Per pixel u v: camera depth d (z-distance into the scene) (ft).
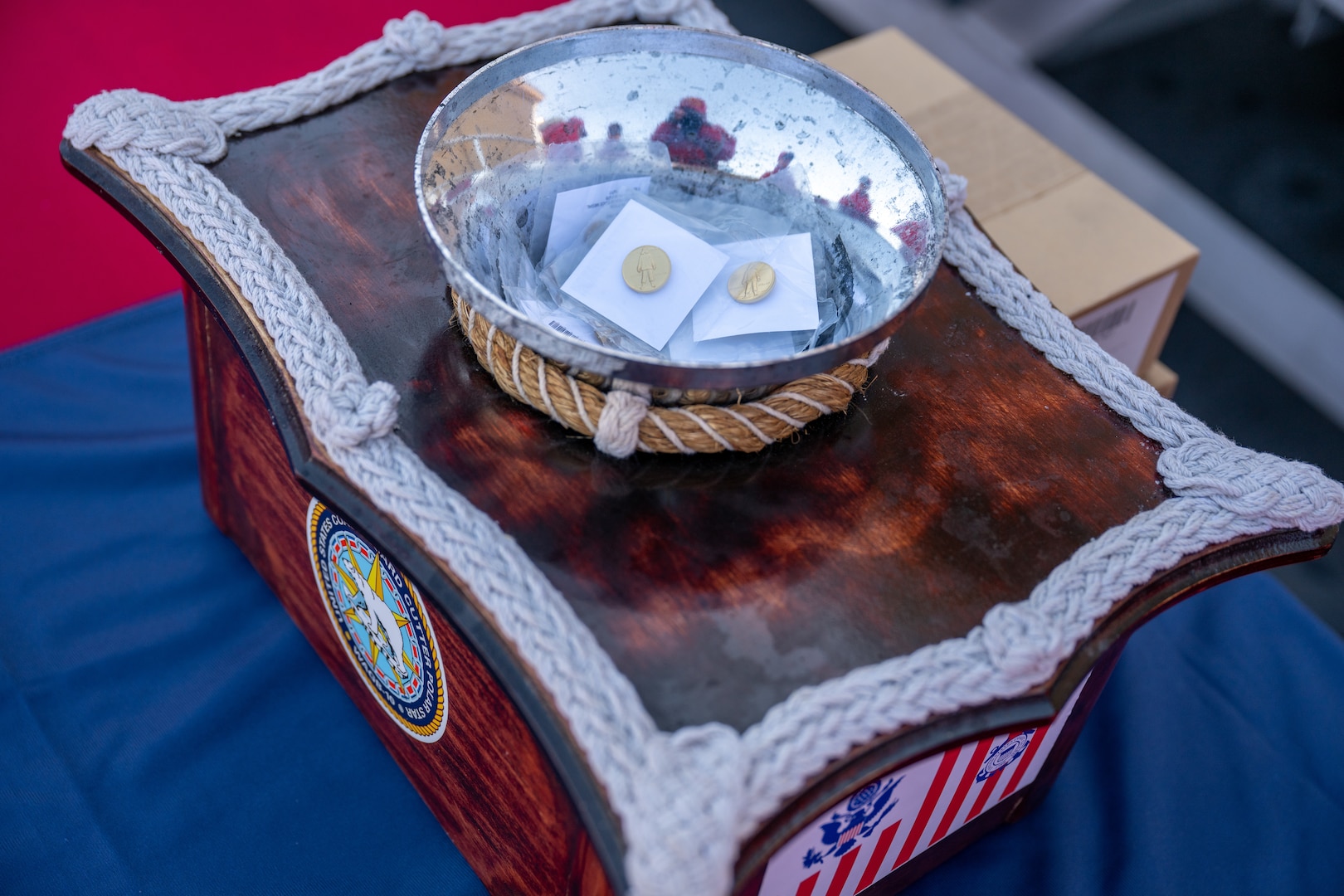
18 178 3.96
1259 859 3.10
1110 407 2.84
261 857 3.01
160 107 2.97
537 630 2.52
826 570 2.64
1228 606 3.42
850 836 2.74
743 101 2.90
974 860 3.10
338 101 3.10
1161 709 3.27
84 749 3.09
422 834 3.07
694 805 2.37
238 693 3.18
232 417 3.09
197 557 3.35
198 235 2.85
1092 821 3.14
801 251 2.85
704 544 2.65
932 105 3.75
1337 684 3.32
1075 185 3.61
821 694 2.50
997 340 2.92
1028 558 2.67
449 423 2.73
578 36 2.84
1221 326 4.55
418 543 2.61
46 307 3.79
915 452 2.77
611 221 2.91
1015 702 2.56
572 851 2.68
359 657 3.05
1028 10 5.61
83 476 3.41
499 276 2.78
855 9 5.50
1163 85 5.30
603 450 2.70
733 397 2.72
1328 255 4.75
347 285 2.86
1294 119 5.25
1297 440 4.24
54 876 2.96
